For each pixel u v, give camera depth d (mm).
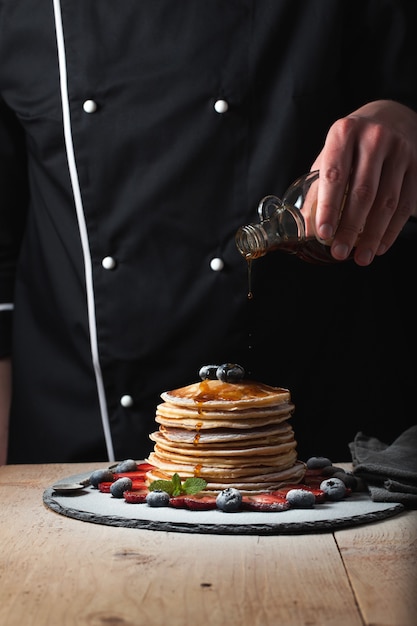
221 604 1104
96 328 2307
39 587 1177
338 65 2297
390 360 2379
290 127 2236
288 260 2248
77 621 1057
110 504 1586
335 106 2309
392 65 2307
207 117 2248
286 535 1414
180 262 2268
